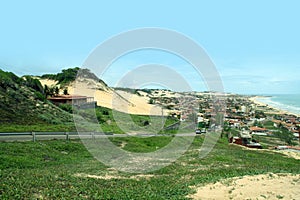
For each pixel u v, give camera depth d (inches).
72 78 2363.4
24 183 418.0
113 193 419.2
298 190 444.8
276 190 444.1
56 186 424.8
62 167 673.6
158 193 452.1
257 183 481.1
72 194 391.9
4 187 380.2
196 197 429.7
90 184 470.3
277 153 1539.1
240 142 1929.1
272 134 2765.7
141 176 610.9
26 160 696.4
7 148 789.9
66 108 1982.0
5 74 2039.9
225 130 1952.5
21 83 2081.7
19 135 1063.0
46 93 2217.0
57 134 1150.3
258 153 1348.4
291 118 3843.5
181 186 497.0
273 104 6333.7
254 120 3348.9
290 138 2630.4
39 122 1523.1
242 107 3853.3
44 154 797.2
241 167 741.9
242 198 414.3
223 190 456.1
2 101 1614.2
